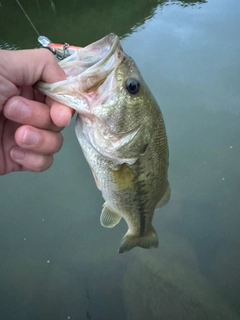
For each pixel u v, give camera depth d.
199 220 0.56
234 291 0.49
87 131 0.23
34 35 1.23
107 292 0.50
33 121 0.21
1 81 0.20
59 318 0.48
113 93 0.22
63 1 1.40
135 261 0.52
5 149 0.25
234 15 1.04
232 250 0.53
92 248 0.55
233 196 0.58
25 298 0.50
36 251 0.54
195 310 0.47
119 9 1.28
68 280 0.52
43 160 0.24
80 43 1.17
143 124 0.23
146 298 0.49
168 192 0.30
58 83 0.21
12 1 1.44
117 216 0.29
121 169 0.25
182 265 0.51
